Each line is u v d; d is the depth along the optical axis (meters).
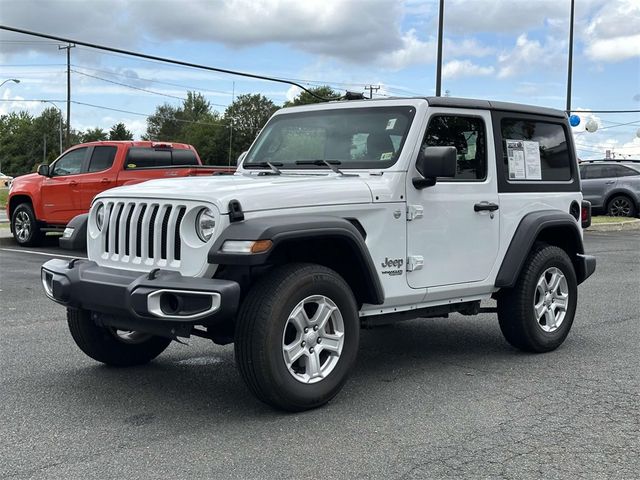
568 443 4.11
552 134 6.46
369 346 6.53
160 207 4.54
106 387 5.16
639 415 4.59
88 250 5.02
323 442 4.11
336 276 4.66
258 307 4.32
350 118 5.62
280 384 4.38
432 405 4.79
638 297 9.18
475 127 5.76
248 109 116.69
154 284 4.22
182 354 6.13
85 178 13.81
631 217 21.28
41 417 4.54
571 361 5.96
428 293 5.35
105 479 3.62
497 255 5.82
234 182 4.82
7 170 121.50
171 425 4.39
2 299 8.72
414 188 5.21
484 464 3.80
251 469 3.73
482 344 6.61
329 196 4.73
